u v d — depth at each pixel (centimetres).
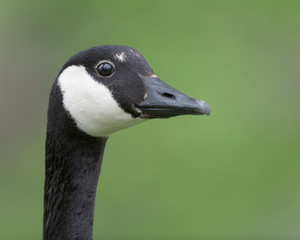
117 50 923
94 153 959
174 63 2317
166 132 2241
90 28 2525
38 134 2553
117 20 2492
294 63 2409
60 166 956
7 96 2606
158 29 2420
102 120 918
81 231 961
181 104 877
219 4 2477
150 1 2492
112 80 908
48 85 2589
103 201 2230
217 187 2191
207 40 2381
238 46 2369
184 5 2469
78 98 912
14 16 2692
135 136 2266
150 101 896
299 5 2462
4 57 2636
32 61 2619
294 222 2169
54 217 969
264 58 2394
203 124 2223
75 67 917
